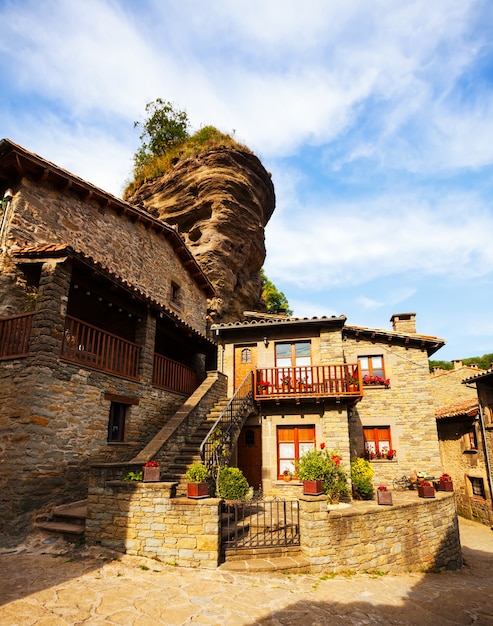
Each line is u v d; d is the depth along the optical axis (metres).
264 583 6.02
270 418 11.83
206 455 9.48
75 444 7.93
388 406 13.43
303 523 7.14
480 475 15.00
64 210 10.73
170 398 11.96
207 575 6.03
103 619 4.52
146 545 6.45
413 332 14.82
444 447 18.16
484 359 37.16
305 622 5.02
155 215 20.23
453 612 6.11
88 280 8.97
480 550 11.43
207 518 6.41
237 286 20.86
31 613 4.49
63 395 7.73
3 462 6.96
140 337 10.81
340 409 11.23
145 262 14.20
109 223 12.53
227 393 13.11
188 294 17.28
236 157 19.98
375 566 7.58
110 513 6.72
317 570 6.77
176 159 21.17
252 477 11.90
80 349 8.45
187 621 4.68
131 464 7.35
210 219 19.39
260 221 20.86
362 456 13.12
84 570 5.80
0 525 6.62
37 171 9.77
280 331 13.10
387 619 5.48
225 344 13.52
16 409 7.14
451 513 10.09
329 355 12.37
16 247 8.77
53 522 7.11
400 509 8.43
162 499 6.55
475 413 15.24
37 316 7.59
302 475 9.37
